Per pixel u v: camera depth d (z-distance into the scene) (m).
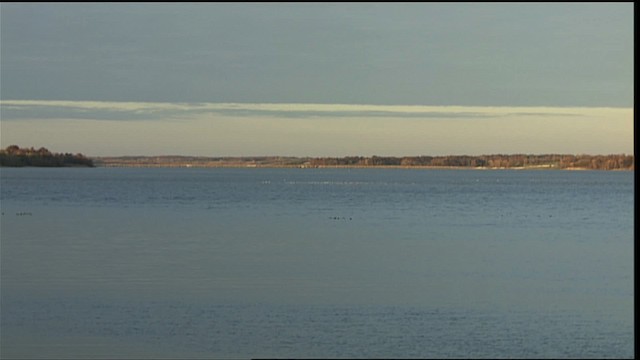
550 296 48.66
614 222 108.69
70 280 53.88
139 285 52.03
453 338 38.41
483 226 101.19
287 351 36.31
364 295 49.03
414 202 158.88
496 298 48.03
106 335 39.22
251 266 61.62
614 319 42.19
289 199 168.25
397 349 36.53
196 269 59.66
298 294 49.09
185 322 41.50
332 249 73.88
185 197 174.25
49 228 94.00
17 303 46.03
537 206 146.75
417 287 51.94
